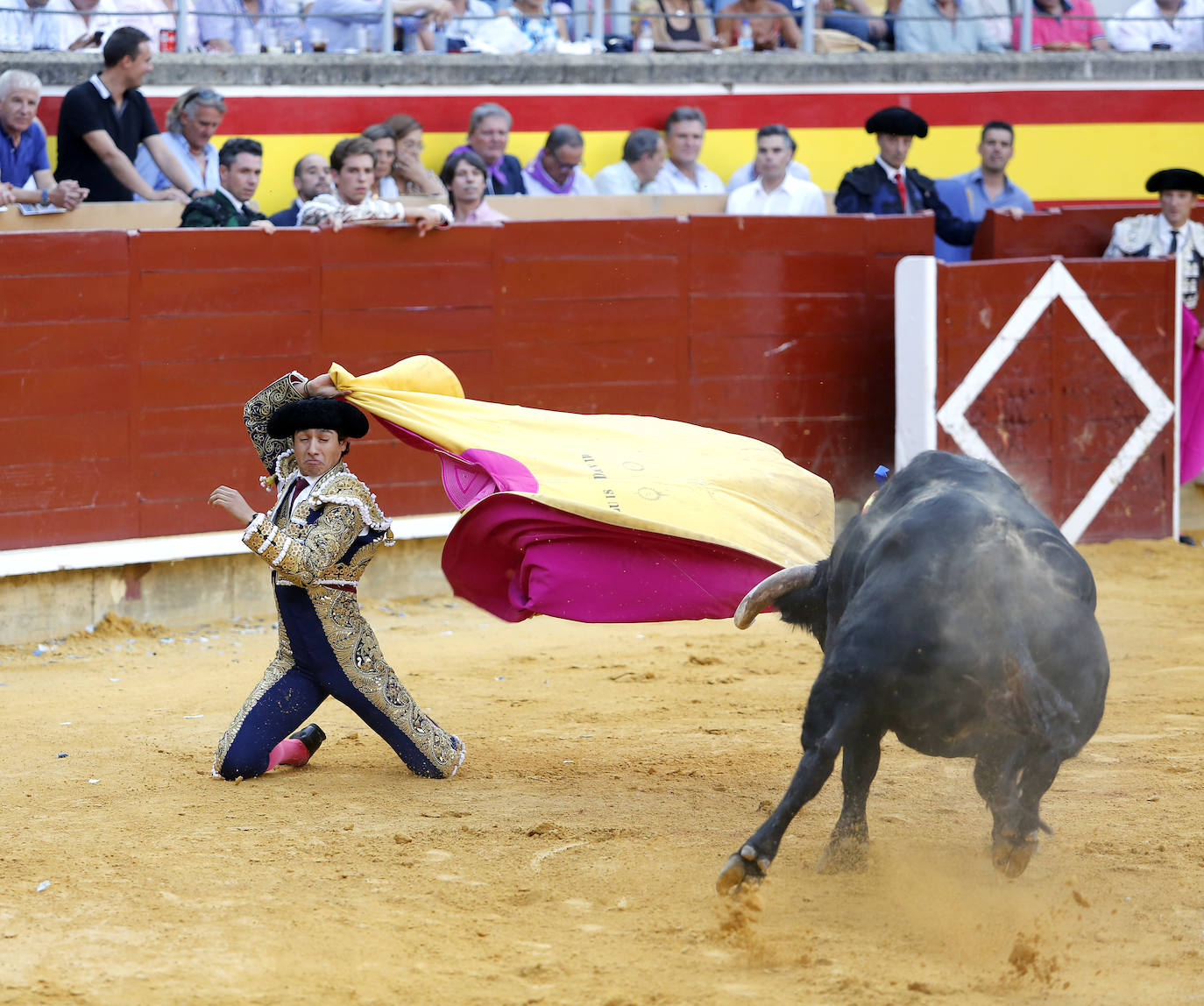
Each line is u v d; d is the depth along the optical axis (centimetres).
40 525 2209
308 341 2394
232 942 1009
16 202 2262
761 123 3269
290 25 2903
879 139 2936
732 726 1698
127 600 2253
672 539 1423
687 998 915
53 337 2198
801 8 3409
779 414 2756
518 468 1471
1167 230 2984
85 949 996
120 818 1316
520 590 1495
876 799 1388
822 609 1188
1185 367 2995
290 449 1476
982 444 2805
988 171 3114
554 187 2888
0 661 2048
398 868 1173
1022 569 990
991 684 970
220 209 2380
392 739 1453
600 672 1994
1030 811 987
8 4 2553
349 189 2480
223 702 1808
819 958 978
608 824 1303
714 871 1166
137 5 2698
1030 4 3569
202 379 2322
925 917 1057
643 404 2647
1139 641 2158
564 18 3247
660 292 2642
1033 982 939
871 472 2848
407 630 2270
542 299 2561
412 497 2506
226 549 2298
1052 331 2848
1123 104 3594
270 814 1329
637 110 3136
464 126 2964
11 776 1461
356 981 945
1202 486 3083
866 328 2809
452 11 3028
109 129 2394
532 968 961
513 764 1525
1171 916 1066
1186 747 1580
